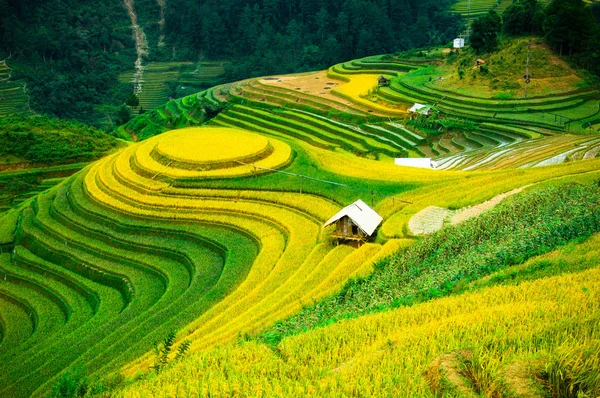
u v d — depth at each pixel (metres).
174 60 144.75
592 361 12.55
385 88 89.69
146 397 15.23
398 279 27.03
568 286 18.72
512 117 71.38
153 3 156.00
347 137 76.19
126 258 42.47
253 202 45.50
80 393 18.42
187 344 20.00
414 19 141.88
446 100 79.69
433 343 15.17
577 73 78.69
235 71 131.88
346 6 136.12
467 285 22.61
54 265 44.47
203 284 36.34
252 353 17.38
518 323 15.70
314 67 130.00
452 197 39.25
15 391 27.36
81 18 139.62
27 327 38.62
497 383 12.66
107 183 52.28
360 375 14.32
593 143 55.97
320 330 18.77
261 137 56.72
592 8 106.75
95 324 35.34
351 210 36.41
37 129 69.44
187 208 46.06
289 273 33.59
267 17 142.38
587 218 26.86
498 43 87.81
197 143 55.06
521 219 29.66
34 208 53.91
